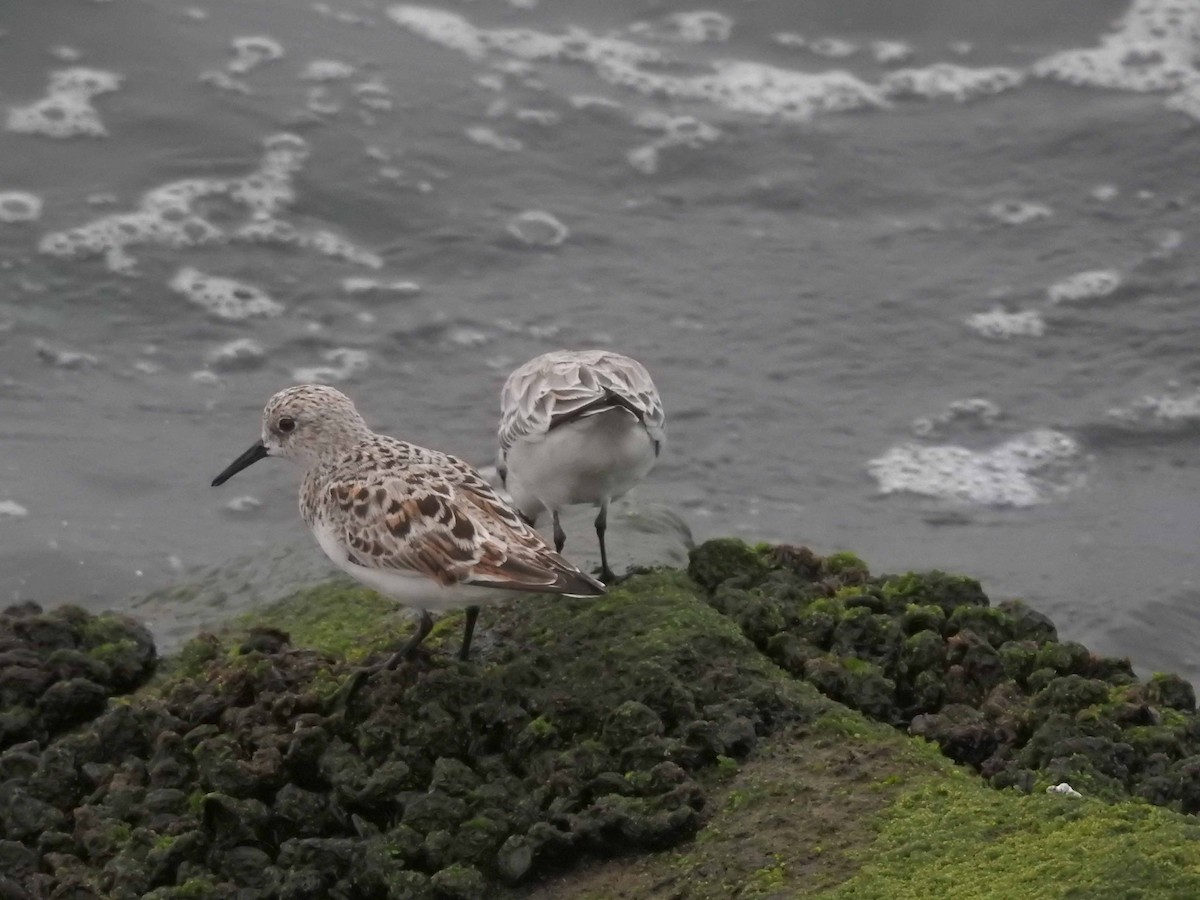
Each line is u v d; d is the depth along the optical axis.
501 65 20.31
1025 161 19.45
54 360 16.23
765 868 8.27
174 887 8.77
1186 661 13.27
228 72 19.62
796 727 9.34
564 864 8.73
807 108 20.12
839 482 15.32
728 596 10.58
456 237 17.91
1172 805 8.91
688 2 21.56
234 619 11.84
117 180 18.08
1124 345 16.91
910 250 18.14
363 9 21.03
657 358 16.50
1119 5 21.38
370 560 9.61
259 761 9.32
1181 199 18.88
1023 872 7.79
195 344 16.50
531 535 9.45
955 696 10.06
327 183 18.34
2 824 9.53
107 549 14.28
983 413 16.11
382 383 16.11
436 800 8.89
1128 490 15.27
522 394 11.29
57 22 19.86
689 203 18.73
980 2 21.45
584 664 9.74
